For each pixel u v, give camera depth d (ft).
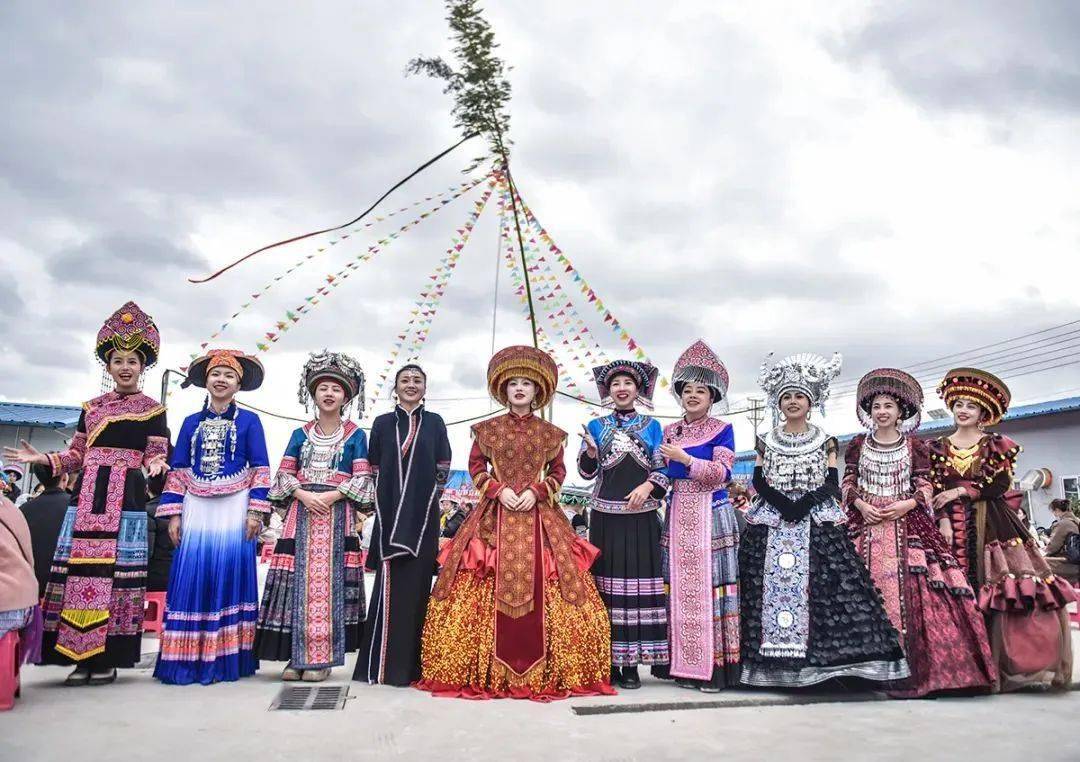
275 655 15.98
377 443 16.89
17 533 13.75
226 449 16.24
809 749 11.00
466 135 28.40
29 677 15.90
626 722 12.59
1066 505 37.93
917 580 15.93
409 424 16.92
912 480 16.53
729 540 16.42
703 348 17.54
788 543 16.06
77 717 12.26
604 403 18.10
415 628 15.97
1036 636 15.80
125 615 15.29
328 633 15.94
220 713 12.70
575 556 16.15
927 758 10.59
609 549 16.56
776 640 15.51
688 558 16.40
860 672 15.07
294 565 16.25
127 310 16.30
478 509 16.39
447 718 12.67
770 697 15.06
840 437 63.52
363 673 15.87
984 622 16.02
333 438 16.88
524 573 15.43
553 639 15.17
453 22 27.99
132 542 15.57
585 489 34.50
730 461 16.55
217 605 15.57
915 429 17.29
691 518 16.61
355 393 17.35
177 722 12.02
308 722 12.18
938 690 15.07
